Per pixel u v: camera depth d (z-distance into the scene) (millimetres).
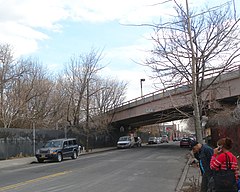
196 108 11156
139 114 52312
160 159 28344
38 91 46375
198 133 10945
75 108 50375
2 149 30047
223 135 30844
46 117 48562
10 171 21062
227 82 27906
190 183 13586
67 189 13047
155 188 13180
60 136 40906
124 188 13172
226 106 31031
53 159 28000
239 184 7215
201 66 12156
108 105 58531
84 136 49906
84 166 22891
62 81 51312
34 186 13969
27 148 33812
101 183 14562
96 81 56969
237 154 22578
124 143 54750
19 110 41812
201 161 8797
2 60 41562
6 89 41688
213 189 7156
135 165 23094
